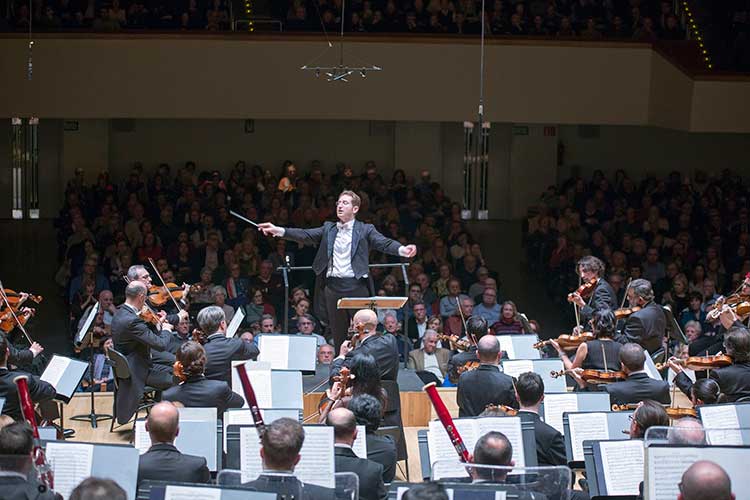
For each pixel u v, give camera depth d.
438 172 26.39
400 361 14.45
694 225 21.55
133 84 20.47
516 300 20.69
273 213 20.45
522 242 23.95
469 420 7.45
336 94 20.62
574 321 19.38
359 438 7.51
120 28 20.89
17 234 24.28
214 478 7.47
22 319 11.40
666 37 22.11
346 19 22.16
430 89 20.64
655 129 26.86
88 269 17.39
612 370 9.91
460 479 6.39
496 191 26.77
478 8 22.58
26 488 5.90
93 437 10.51
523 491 5.93
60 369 9.77
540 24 21.97
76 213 20.62
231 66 20.52
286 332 11.88
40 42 20.30
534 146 26.42
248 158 26.19
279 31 20.55
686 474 4.78
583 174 26.77
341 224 11.20
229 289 17.61
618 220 21.55
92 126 25.36
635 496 7.05
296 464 6.54
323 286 11.33
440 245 19.17
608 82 20.72
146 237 19.53
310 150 26.31
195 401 8.62
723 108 19.23
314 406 10.70
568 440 7.86
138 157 25.86
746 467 5.92
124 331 10.00
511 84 20.69
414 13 22.08
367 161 26.41
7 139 25.47
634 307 11.20
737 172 26.78
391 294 16.45
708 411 7.80
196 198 21.66
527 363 9.99
